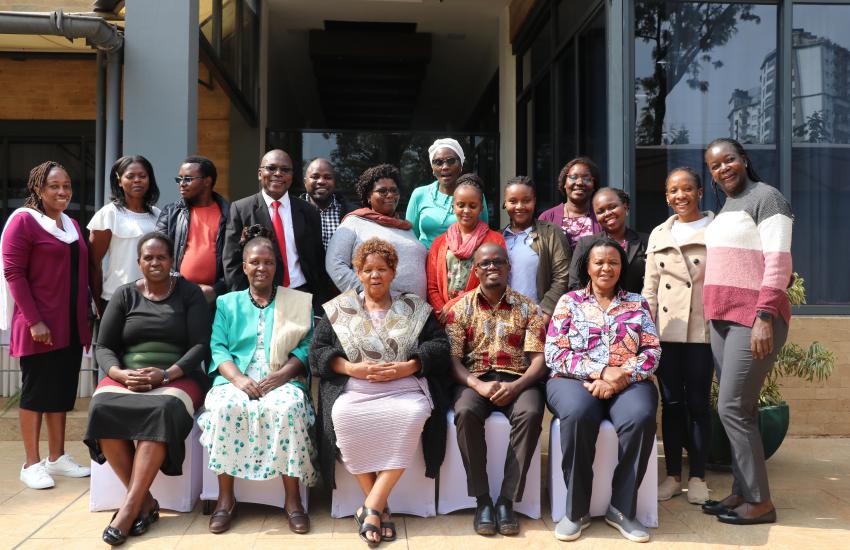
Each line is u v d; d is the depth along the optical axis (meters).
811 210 5.40
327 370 3.57
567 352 3.69
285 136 8.51
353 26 9.15
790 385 5.28
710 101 5.38
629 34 5.29
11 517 3.60
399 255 4.11
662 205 5.34
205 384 3.88
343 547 3.25
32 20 4.63
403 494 3.64
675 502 3.93
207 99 8.26
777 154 5.39
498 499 3.53
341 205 4.91
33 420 4.13
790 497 3.98
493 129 9.75
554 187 6.98
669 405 4.01
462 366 3.78
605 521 3.59
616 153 5.29
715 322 3.62
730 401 3.56
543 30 7.46
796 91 5.40
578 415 3.43
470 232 4.13
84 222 7.95
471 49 9.88
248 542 3.30
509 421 3.66
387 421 3.45
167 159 4.94
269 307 3.82
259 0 8.20
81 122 7.95
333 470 3.50
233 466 3.42
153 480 3.55
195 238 4.18
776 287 3.40
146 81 4.94
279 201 4.17
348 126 13.61
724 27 5.39
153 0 4.95
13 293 3.96
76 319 4.22
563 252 4.08
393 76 10.27
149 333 3.74
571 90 6.54
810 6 5.39
